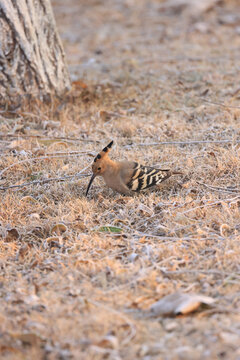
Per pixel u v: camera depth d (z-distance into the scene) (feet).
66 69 53.98
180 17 98.27
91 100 54.13
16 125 47.57
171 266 26.81
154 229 31.42
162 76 61.87
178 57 71.72
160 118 49.98
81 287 25.48
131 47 81.66
